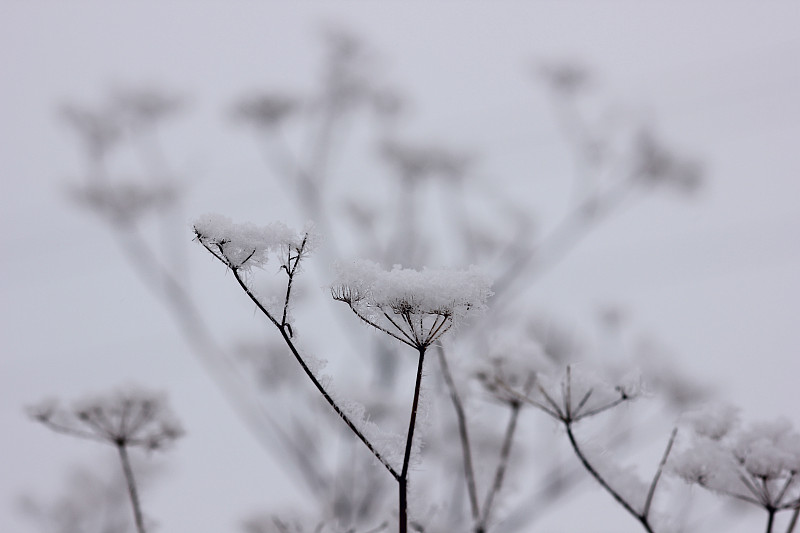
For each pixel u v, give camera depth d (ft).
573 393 3.32
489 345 3.62
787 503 3.25
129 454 3.80
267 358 6.06
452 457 4.28
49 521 5.08
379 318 3.10
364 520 4.04
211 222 3.07
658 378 5.24
